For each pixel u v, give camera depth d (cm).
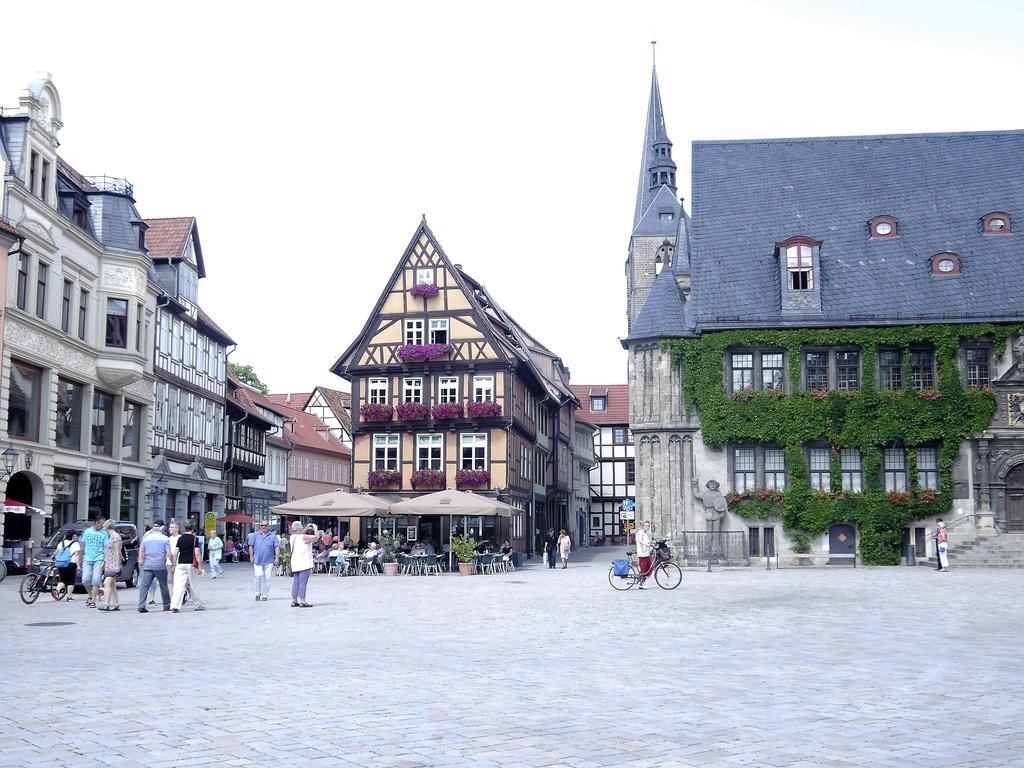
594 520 8688
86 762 675
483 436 4931
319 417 9019
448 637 1493
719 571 3666
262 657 1248
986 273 4262
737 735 761
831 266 4350
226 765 666
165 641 1450
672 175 8281
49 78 3588
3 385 3228
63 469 3709
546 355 6656
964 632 1540
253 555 2347
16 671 1116
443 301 5028
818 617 1803
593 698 929
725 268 4397
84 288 3866
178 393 4847
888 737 754
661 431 4238
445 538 4881
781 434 4116
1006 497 4028
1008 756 694
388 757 686
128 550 2808
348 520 4969
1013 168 4650
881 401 4097
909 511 4041
